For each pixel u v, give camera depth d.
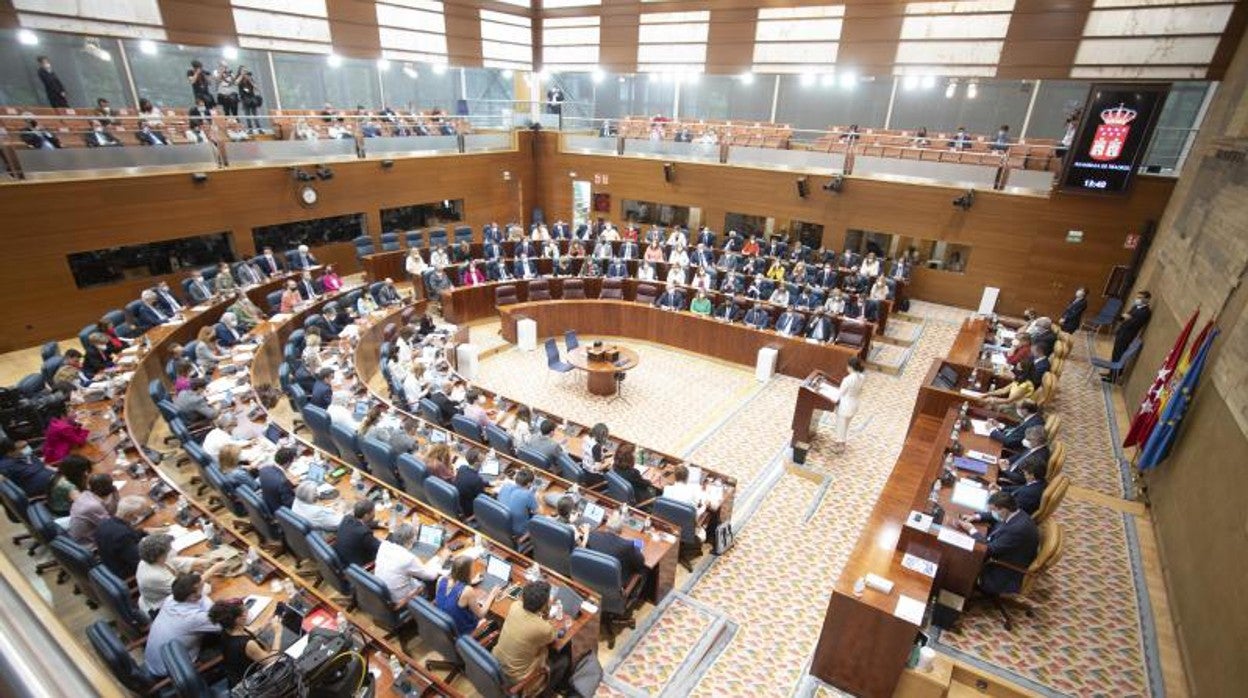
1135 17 14.95
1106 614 6.74
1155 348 10.48
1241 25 13.91
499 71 24.64
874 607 5.71
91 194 12.97
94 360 10.39
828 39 19.06
